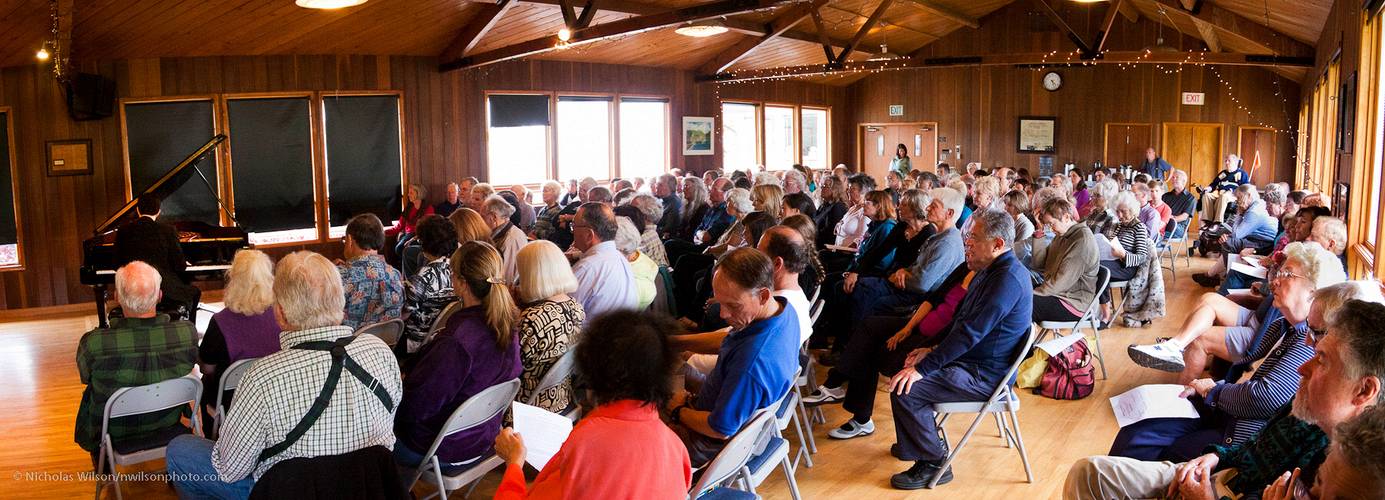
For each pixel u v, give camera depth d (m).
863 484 3.80
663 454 1.89
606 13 9.73
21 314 8.35
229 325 3.60
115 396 3.20
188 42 8.36
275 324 3.66
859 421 4.32
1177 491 2.60
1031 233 6.56
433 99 10.52
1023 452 3.78
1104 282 4.96
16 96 8.23
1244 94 14.64
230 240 6.77
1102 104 15.48
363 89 9.95
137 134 8.70
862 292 5.23
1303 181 12.95
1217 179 11.52
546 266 3.34
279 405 2.35
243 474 2.41
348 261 4.25
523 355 3.28
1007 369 3.66
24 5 6.55
